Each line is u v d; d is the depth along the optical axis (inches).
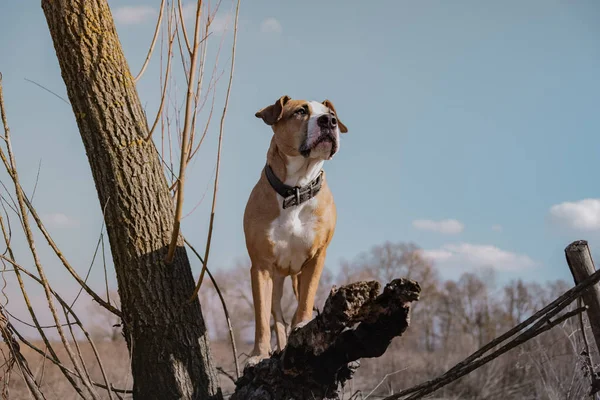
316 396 107.4
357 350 105.3
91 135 109.6
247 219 129.1
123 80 110.7
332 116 125.8
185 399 109.3
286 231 127.7
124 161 109.6
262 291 128.1
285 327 138.4
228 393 124.9
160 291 110.0
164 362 109.7
